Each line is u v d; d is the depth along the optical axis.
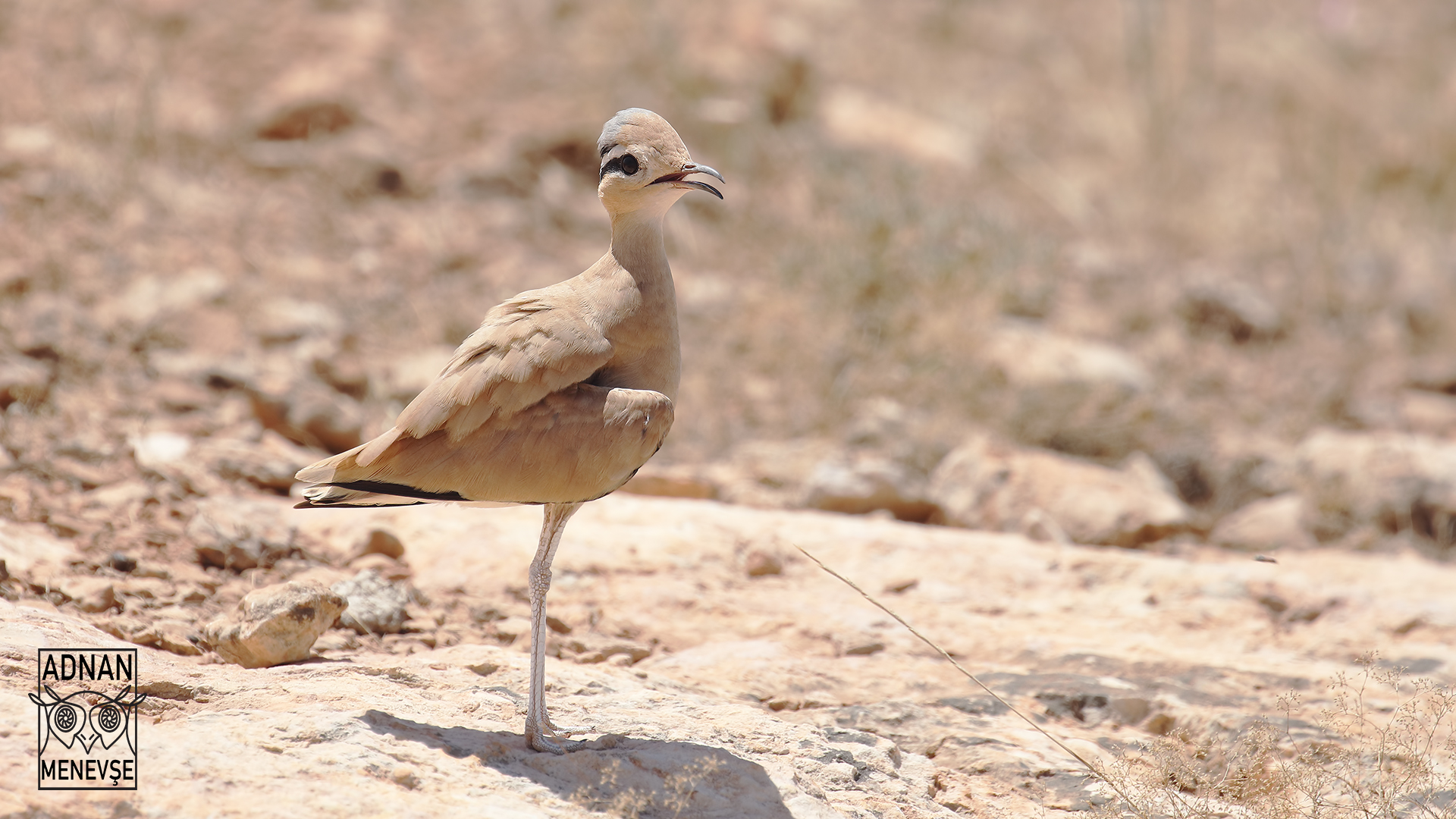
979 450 12.53
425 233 16.44
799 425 13.63
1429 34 25.62
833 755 6.66
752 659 8.14
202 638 7.40
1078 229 20.30
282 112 17.78
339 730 5.94
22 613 6.90
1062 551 10.54
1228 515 13.13
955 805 6.62
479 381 6.02
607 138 6.33
